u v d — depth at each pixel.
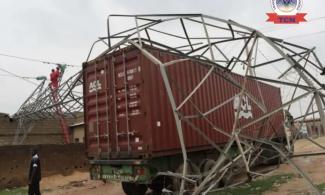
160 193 10.64
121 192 12.45
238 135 9.07
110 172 9.83
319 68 9.93
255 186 11.03
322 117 7.94
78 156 19.38
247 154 11.16
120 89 9.75
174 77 9.98
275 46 8.38
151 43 9.31
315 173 13.11
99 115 10.32
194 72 10.79
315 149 25.47
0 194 14.09
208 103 11.23
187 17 9.00
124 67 9.64
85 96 10.79
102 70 10.30
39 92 24.80
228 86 12.67
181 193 8.08
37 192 11.51
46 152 17.80
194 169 10.17
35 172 11.47
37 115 24.91
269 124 14.22
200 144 10.62
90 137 10.55
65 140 27.45
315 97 8.01
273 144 9.27
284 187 10.66
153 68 9.41
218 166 8.77
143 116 9.13
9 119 25.66
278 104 18.12
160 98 9.41
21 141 24.98
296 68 8.13
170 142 9.48
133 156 9.27
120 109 9.70
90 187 14.27
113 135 9.83
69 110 22.73
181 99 10.07
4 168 15.66
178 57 10.22
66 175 18.38
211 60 8.99
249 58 8.80
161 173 8.89
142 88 9.18
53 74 24.20
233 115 12.73
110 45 9.72
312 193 9.41
